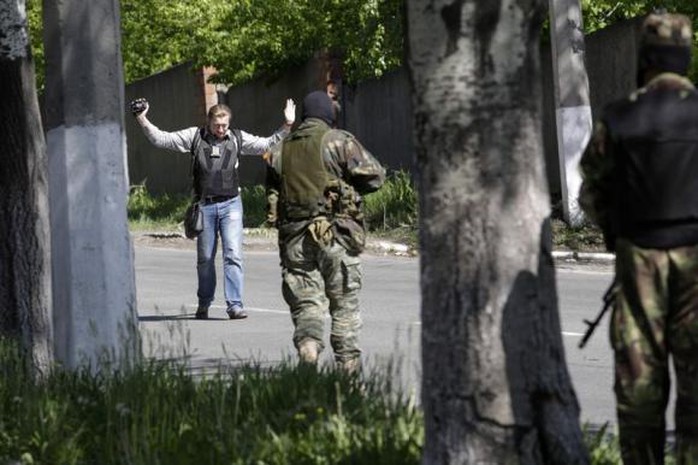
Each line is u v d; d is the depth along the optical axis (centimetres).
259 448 1727
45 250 2517
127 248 2370
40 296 2509
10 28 2488
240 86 7925
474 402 1389
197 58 7394
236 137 3675
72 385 2158
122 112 2383
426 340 1416
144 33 8681
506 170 1384
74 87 2327
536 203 1399
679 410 1427
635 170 1408
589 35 5556
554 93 5169
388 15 6219
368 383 2019
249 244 5894
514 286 1384
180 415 1902
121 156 2366
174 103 8575
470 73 1381
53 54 2336
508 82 1384
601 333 3120
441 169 1394
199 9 7312
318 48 6881
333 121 2403
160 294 4359
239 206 3672
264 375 2103
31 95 2517
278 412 1908
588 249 4866
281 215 2366
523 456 1386
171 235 6588
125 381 2050
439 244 1397
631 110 1421
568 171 5056
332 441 1742
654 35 1445
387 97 6488
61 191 2348
